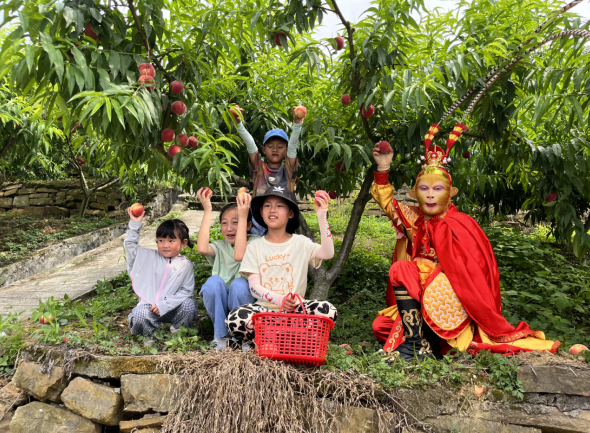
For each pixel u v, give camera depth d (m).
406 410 2.33
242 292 2.85
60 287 4.82
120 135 2.42
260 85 3.65
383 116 3.35
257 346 2.43
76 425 2.54
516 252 4.74
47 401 2.65
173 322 3.05
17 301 4.38
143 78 2.30
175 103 2.57
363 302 4.04
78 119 2.33
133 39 2.54
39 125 5.56
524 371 2.35
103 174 8.39
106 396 2.53
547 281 4.02
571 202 4.01
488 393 2.35
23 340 3.02
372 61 2.96
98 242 7.97
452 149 3.57
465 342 2.68
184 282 3.07
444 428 2.32
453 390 2.36
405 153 3.70
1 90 5.46
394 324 2.84
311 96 3.85
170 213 8.73
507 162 3.59
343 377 2.41
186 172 3.32
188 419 2.41
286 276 2.78
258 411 2.31
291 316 2.37
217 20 2.65
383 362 2.53
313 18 2.72
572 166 3.24
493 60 2.77
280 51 3.23
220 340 2.81
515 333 2.68
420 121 3.12
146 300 2.95
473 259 2.71
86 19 2.32
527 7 3.01
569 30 2.48
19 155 7.19
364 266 4.61
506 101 3.04
